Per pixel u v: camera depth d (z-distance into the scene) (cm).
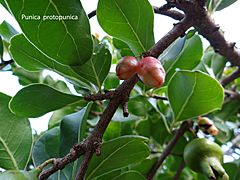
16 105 20
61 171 20
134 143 19
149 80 17
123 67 17
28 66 21
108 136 28
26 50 20
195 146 23
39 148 22
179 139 28
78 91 26
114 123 28
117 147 19
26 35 16
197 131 27
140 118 29
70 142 20
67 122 21
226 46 23
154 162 27
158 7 20
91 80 19
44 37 16
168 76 26
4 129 20
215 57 32
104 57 19
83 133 20
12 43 20
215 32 21
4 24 24
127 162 20
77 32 16
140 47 20
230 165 28
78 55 17
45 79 30
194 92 24
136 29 20
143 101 29
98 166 19
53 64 20
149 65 17
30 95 20
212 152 23
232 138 34
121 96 17
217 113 32
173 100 25
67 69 20
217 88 23
